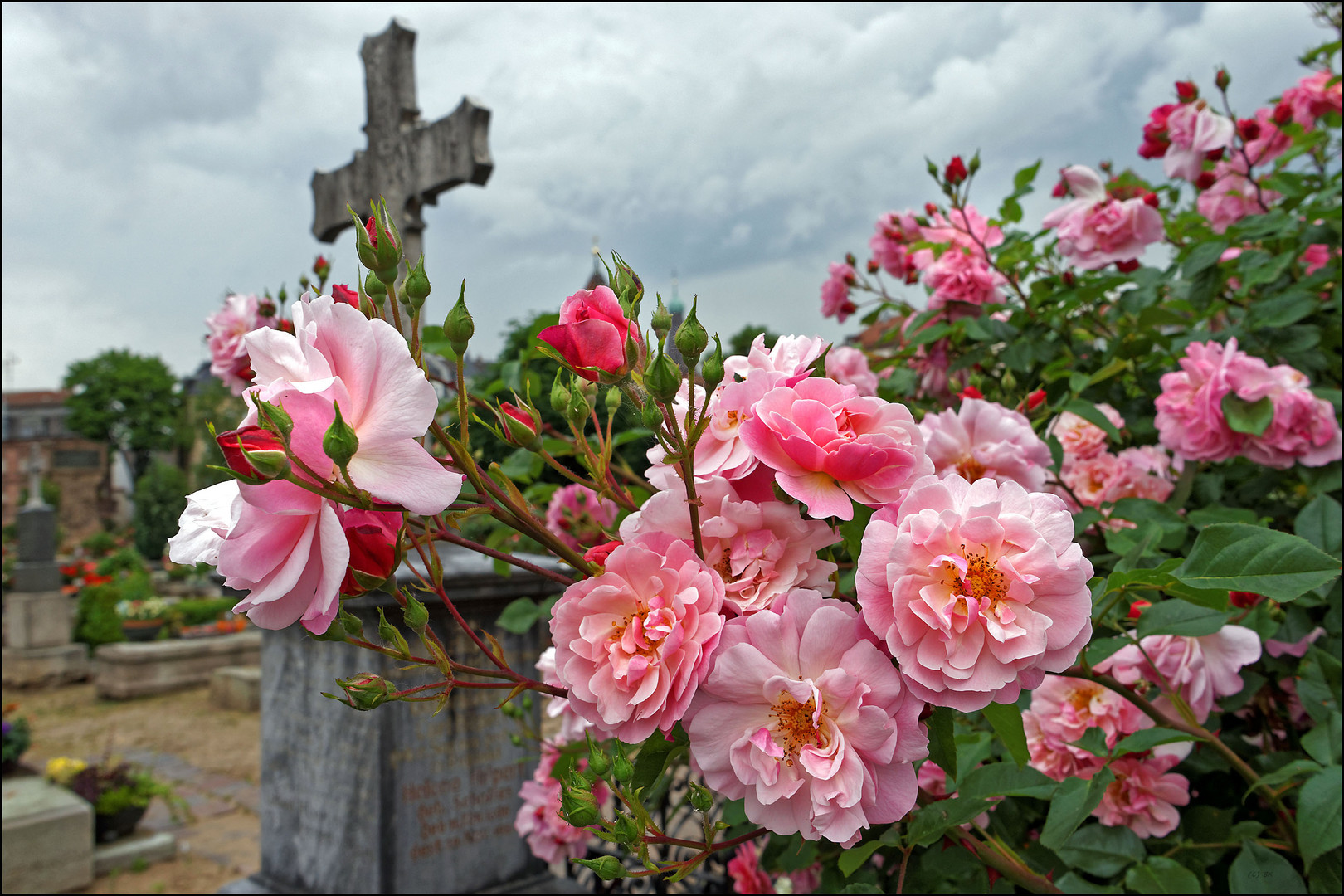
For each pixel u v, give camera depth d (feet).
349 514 2.13
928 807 3.44
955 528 2.20
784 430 2.36
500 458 8.06
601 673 2.30
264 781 11.60
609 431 2.85
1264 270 6.58
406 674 9.98
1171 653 4.11
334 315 2.06
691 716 2.31
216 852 18.89
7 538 92.84
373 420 2.00
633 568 2.38
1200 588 3.10
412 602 2.45
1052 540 2.22
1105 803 4.37
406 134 13.82
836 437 2.33
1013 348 6.73
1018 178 7.34
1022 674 2.18
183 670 35.35
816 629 2.22
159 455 158.81
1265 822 5.20
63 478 117.29
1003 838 4.54
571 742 5.74
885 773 2.20
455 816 10.35
